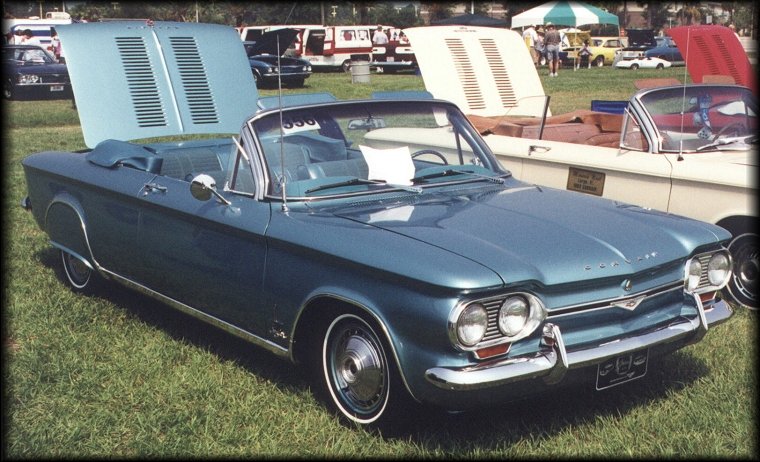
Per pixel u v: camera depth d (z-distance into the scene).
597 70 33.84
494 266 3.53
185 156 5.73
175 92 6.17
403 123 4.86
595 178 6.48
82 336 5.07
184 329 5.27
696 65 7.89
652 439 3.83
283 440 3.84
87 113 5.82
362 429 3.88
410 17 59.84
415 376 3.56
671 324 4.04
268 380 4.47
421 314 3.50
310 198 4.30
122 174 5.30
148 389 4.32
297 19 52.38
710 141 6.38
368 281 3.72
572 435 3.84
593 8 22.84
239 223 4.32
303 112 4.63
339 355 4.02
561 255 3.74
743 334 5.15
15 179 10.02
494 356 3.51
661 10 66.31
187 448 3.75
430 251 3.64
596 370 3.76
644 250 3.96
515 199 4.51
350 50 33.28
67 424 3.96
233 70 6.48
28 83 22.16
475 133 5.15
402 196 4.50
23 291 5.94
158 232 4.93
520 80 8.48
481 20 19.89
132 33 6.10
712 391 4.31
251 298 4.32
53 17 35.22
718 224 5.81
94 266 5.61
